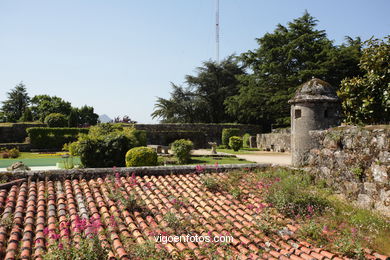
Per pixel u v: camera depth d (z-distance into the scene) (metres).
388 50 8.40
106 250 4.14
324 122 8.32
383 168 5.50
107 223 4.93
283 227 5.13
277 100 34.66
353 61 31.67
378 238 4.80
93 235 4.25
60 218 4.98
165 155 21.97
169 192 6.55
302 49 34.34
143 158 13.72
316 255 4.24
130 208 5.52
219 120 47.47
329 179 6.85
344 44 34.88
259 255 4.27
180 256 4.12
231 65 46.19
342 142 6.56
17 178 6.46
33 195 5.83
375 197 5.61
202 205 5.97
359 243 4.45
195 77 46.56
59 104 56.69
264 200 6.21
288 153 26.61
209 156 22.45
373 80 8.63
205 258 4.11
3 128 32.25
